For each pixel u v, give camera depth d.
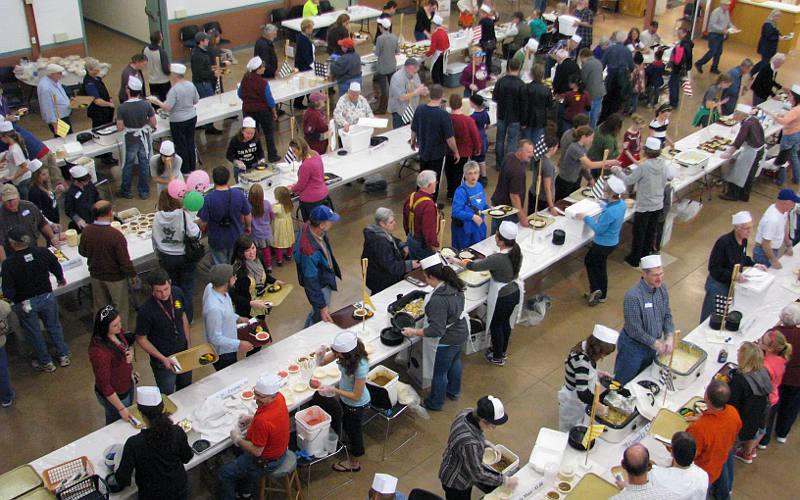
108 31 17.08
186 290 7.88
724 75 11.52
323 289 6.95
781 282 7.48
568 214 8.41
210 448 5.39
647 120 13.59
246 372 6.18
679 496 4.57
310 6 16.05
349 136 10.05
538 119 10.76
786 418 6.58
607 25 18.58
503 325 7.36
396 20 18.69
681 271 9.32
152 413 4.86
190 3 15.52
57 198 10.03
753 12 17.22
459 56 16.23
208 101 11.64
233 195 7.75
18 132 8.98
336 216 6.73
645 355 6.35
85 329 8.04
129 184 10.36
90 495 4.84
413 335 6.45
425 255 7.68
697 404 5.82
